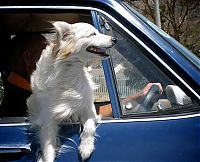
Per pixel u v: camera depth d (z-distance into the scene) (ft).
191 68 4.78
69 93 4.86
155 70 4.83
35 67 5.83
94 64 5.04
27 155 4.70
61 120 4.84
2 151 4.66
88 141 4.64
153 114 4.75
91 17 5.08
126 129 4.64
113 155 4.58
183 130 4.63
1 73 5.98
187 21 24.98
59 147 4.75
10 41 6.07
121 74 4.88
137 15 5.14
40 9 4.95
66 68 4.91
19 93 5.74
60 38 4.93
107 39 4.89
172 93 4.78
